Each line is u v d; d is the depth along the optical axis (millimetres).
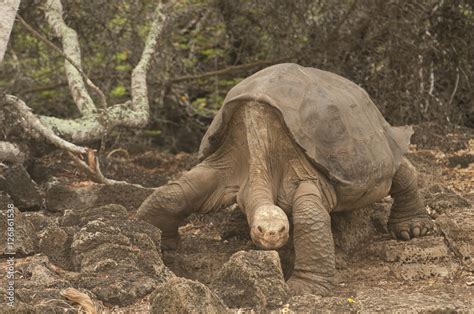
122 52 19688
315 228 9227
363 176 9805
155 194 10211
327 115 9734
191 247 11055
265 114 9695
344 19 18875
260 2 19391
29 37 19750
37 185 13594
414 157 15375
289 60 19625
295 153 9742
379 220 11469
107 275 8766
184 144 21953
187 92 21438
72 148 12680
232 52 21531
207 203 10258
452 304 8070
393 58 18891
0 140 13523
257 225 8828
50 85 19859
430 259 9891
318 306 8164
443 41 19656
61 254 9555
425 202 11906
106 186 13008
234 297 8305
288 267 10188
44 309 7754
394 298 8242
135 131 19859
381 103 19062
